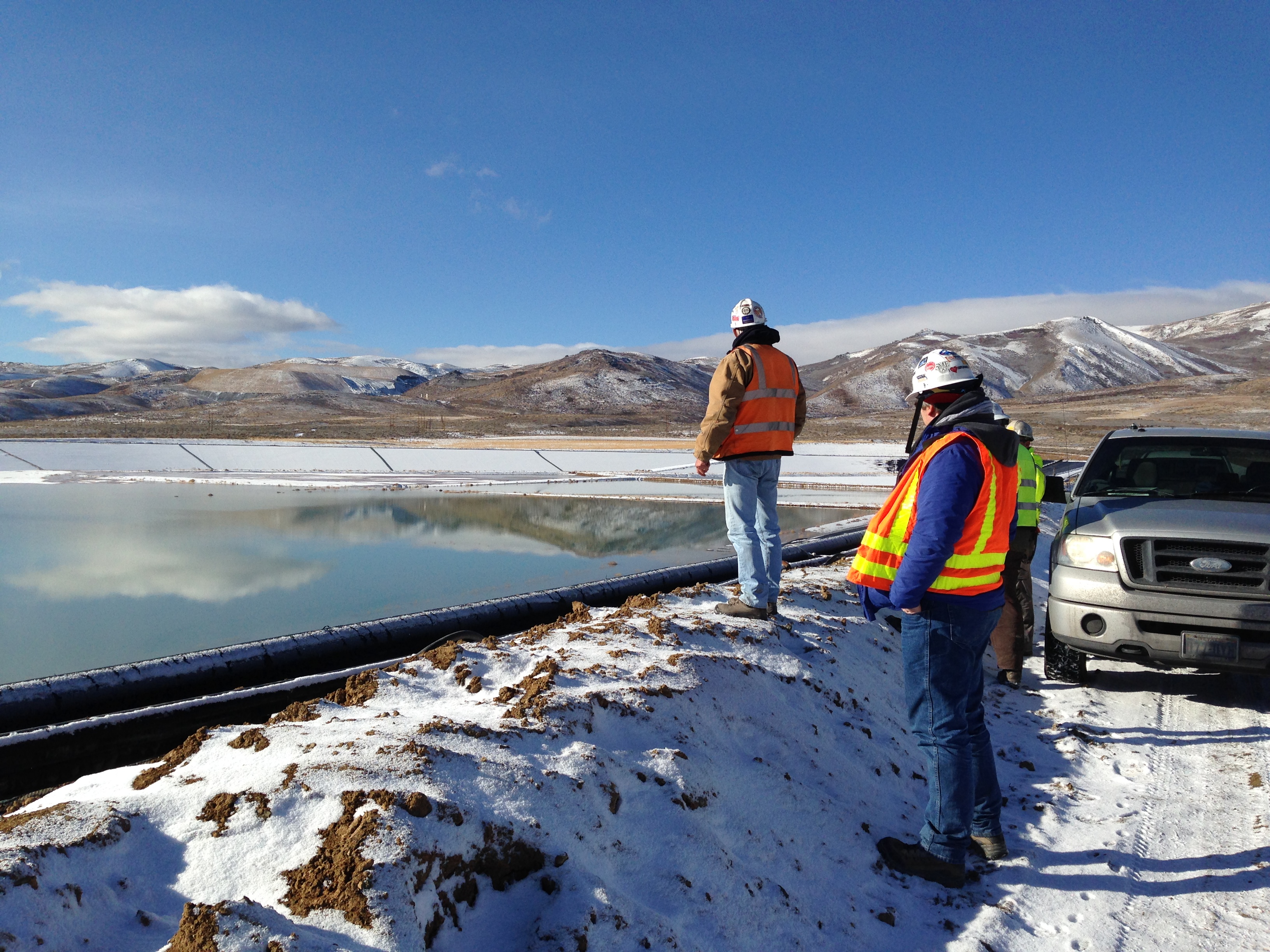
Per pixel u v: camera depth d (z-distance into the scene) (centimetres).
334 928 207
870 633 611
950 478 315
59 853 212
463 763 279
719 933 274
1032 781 441
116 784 278
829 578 753
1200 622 518
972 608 335
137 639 737
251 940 191
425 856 231
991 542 334
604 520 1627
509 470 3005
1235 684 596
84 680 461
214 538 1360
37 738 391
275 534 1409
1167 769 452
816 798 379
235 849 232
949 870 340
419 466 3119
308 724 310
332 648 563
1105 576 550
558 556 1179
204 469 2928
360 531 1445
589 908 246
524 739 313
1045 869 354
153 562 1127
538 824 268
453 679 394
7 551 1213
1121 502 607
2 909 186
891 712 513
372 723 312
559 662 407
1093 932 311
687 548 1263
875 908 322
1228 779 437
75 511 1722
